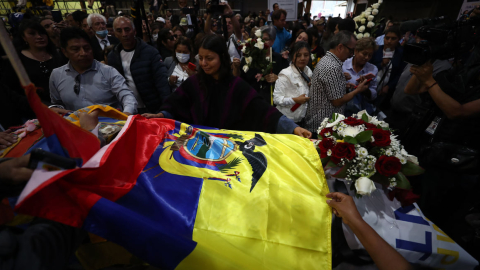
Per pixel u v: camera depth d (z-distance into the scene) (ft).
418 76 4.82
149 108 8.96
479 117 4.57
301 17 28.96
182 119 6.10
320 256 2.96
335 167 3.87
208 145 3.96
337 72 6.74
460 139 4.94
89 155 2.67
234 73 9.09
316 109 7.30
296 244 2.97
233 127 6.02
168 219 2.78
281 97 7.72
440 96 4.63
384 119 9.08
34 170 2.17
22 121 6.39
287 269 2.81
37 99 2.28
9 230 2.22
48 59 7.66
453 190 5.40
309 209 3.24
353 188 3.65
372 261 3.28
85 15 12.88
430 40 4.44
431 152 5.04
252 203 3.15
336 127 4.10
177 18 18.31
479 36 4.70
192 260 2.42
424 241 3.35
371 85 8.35
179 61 9.53
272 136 4.57
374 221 3.43
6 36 2.01
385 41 10.18
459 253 3.33
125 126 3.43
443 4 20.38
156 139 3.87
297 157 3.92
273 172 3.61
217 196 3.13
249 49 8.38
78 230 2.56
